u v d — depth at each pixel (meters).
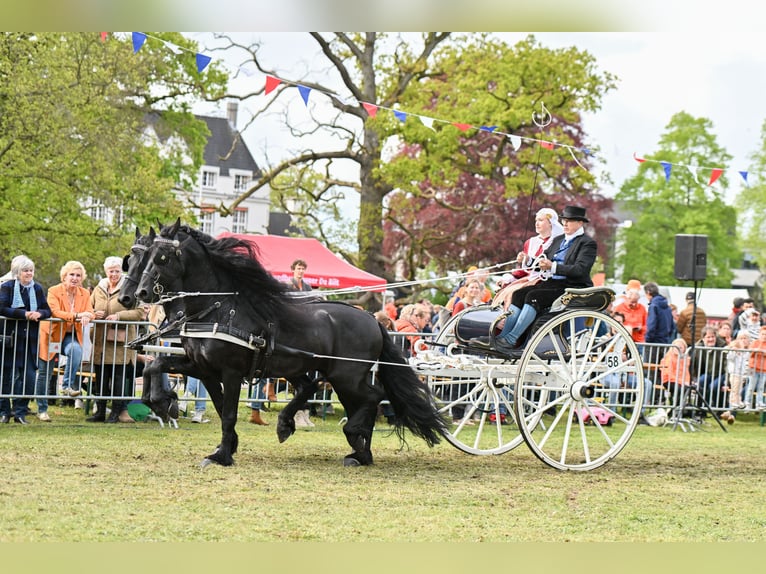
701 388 16.00
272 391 13.53
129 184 27.42
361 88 29.17
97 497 7.70
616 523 7.75
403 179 27.28
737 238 47.34
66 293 12.14
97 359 12.14
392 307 18.03
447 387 13.85
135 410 12.62
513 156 29.30
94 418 12.42
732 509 8.54
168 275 9.28
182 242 9.41
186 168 32.44
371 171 28.03
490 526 7.42
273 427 12.75
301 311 9.84
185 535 6.68
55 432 11.20
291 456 10.43
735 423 16.34
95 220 28.05
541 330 10.23
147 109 28.70
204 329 9.36
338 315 9.98
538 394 14.11
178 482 8.52
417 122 27.22
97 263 27.19
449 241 30.72
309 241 19.83
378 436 12.67
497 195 29.75
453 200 31.06
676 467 10.90
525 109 27.27
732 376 15.70
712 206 47.00
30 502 7.38
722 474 10.51
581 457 11.33
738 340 16.06
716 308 36.94
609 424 14.68
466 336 10.55
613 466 10.79
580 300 10.41
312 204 29.48
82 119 25.70
